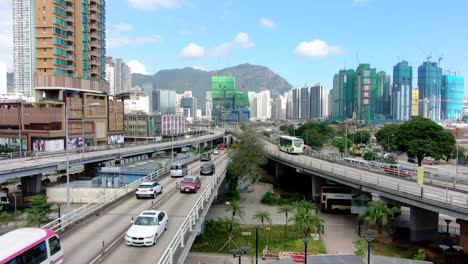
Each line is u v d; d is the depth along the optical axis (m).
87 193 68.50
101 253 25.25
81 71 132.25
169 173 67.12
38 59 120.44
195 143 157.38
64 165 78.62
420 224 51.03
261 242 50.81
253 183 94.50
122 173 72.94
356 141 176.25
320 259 31.88
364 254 36.12
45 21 119.25
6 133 116.62
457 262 43.66
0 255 17.75
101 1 145.62
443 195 45.47
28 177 74.12
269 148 123.31
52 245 21.38
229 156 82.56
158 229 28.39
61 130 114.62
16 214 58.06
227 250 46.94
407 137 94.88
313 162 84.94
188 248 27.67
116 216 35.62
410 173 66.00
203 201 40.22
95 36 140.25
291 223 60.31
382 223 51.97
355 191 66.06
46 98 122.44
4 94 198.12
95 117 131.62
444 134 91.69
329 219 64.62
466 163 122.31
